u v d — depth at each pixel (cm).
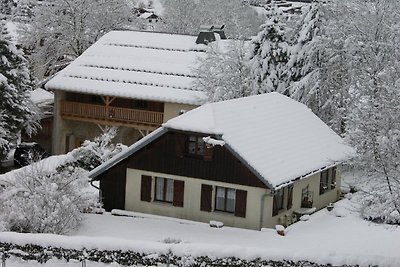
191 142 3428
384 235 3284
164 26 8144
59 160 4206
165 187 3509
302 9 5344
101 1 7038
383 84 3011
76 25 6950
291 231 3306
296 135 3862
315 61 5194
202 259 2612
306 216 3541
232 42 5388
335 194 4050
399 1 5031
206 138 3312
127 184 3566
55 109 5753
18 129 5103
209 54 5384
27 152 5122
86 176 3572
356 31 5000
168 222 3378
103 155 4409
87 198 3309
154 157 3494
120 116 5606
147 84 5559
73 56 7044
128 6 7356
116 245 2645
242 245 2952
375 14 4978
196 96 5359
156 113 5516
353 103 4106
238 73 5306
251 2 11131
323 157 3797
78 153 4378
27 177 3150
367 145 2827
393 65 3631
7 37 5078
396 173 2717
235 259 2612
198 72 5388
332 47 5122
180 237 3100
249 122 3644
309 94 5106
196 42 5981
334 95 5078
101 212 3506
